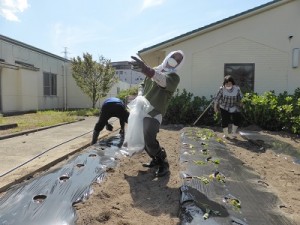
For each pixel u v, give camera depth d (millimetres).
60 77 21500
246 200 3521
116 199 3498
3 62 14195
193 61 11930
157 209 3291
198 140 7039
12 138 7762
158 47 12023
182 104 10930
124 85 30922
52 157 5438
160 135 8320
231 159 5414
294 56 11188
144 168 4750
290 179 4711
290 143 7617
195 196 3428
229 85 7883
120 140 6727
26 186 3711
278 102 9812
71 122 12047
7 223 2754
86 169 4434
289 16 11227
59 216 2898
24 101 16125
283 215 3213
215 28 11602
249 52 11531
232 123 8125
